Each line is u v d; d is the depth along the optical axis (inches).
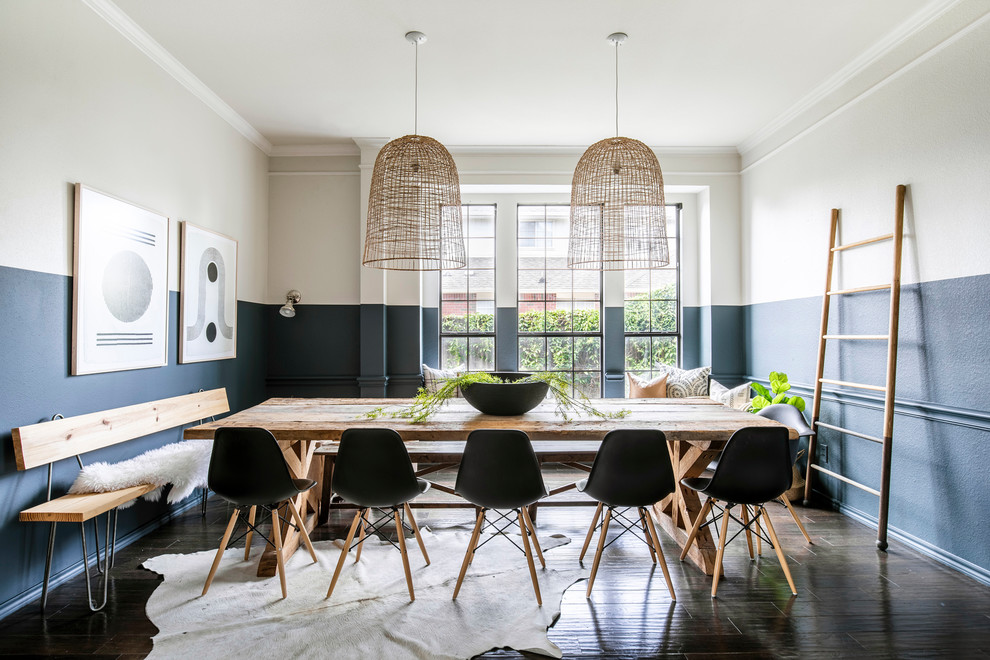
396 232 116.8
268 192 201.9
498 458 94.5
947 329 113.2
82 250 106.3
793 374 171.2
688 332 217.6
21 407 94.0
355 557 117.0
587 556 118.6
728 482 98.7
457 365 217.5
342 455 97.1
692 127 183.8
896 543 125.4
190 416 138.2
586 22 120.7
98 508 93.1
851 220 143.1
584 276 220.7
